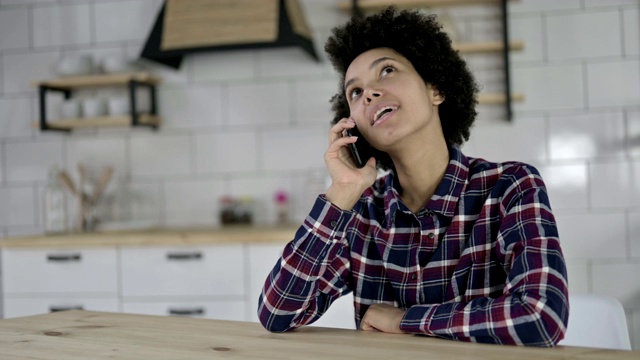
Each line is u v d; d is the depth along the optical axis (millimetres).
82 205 3457
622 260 3164
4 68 3705
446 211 1279
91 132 3641
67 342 1133
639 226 3150
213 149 3537
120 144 3621
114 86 3625
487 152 3273
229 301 2889
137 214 3604
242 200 3461
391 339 1096
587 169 3197
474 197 1286
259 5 3191
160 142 3588
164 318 1360
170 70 3574
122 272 2977
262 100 3490
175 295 2928
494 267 1245
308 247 1240
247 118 3506
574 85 3211
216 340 1115
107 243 2973
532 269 1090
